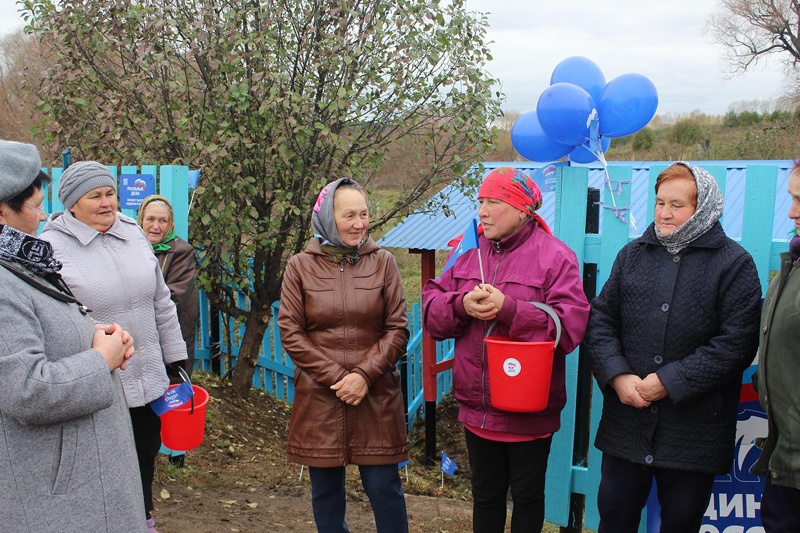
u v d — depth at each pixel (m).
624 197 3.28
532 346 2.57
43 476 1.84
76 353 1.96
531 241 2.89
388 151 6.67
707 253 2.58
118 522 1.98
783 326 2.27
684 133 22.91
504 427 2.79
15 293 1.83
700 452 2.57
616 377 2.67
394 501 2.98
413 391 8.36
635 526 2.82
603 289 2.88
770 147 19.69
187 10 5.86
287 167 6.07
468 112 6.00
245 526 3.82
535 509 2.87
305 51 6.02
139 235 3.14
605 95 4.04
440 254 14.06
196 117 5.93
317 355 2.88
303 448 2.92
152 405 3.07
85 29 5.76
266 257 6.87
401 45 5.83
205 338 7.70
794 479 2.25
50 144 6.28
